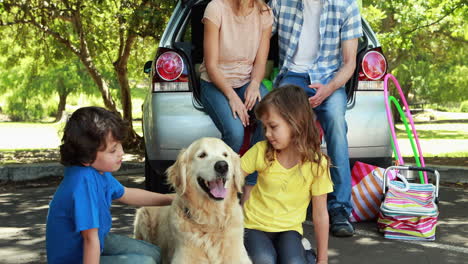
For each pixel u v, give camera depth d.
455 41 24.69
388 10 16.83
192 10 5.11
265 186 3.37
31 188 6.98
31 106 39.03
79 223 2.57
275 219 3.31
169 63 4.48
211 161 3.00
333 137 4.27
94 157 2.64
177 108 4.46
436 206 4.19
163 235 3.48
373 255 3.80
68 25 13.63
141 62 15.40
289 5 4.66
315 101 4.24
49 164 7.90
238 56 4.38
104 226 2.81
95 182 2.70
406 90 34.75
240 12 4.32
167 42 4.57
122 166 8.61
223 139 4.23
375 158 4.67
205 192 3.03
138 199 3.24
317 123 4.48
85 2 11.79
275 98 3.20
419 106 54.94
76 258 2.75
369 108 4.59
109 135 2.63
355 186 4.66
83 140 2.59
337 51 4.60
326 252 3.39
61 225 2.67
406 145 15.66
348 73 4.36
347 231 4.22
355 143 4.56
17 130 28.48
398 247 3.99
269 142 3.36
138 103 52.62
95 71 12.73
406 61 30.22
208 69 4.28
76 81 37.47
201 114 4.44
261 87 4.49
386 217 4.23
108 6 11.74
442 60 29.03
